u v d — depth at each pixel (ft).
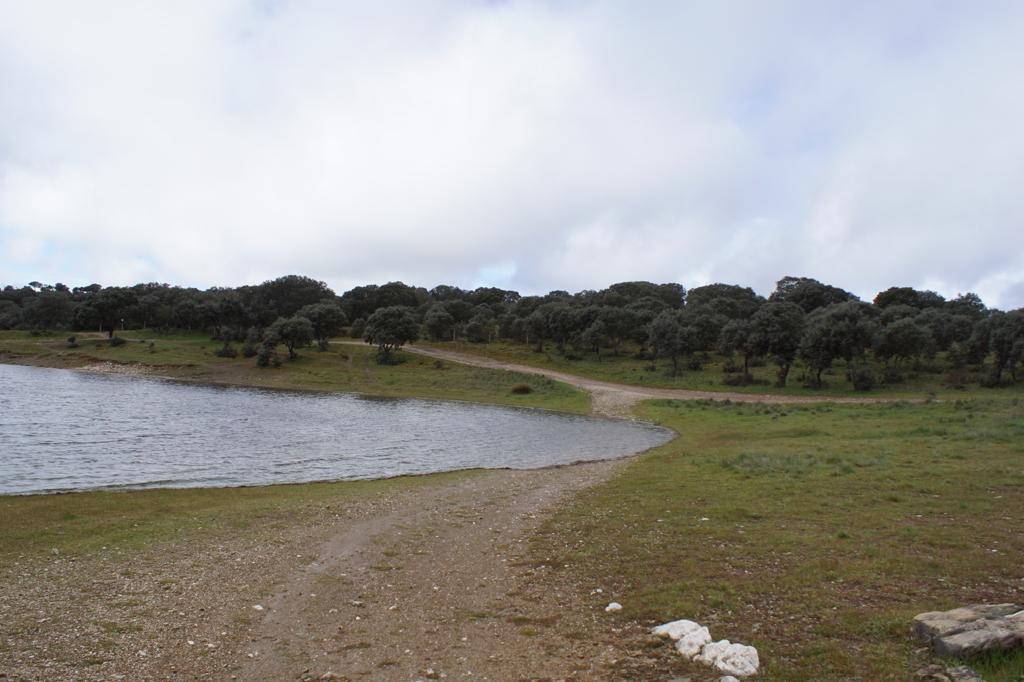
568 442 151.84
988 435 103.40
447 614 39.29
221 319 488.44
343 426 180.86
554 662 30.94
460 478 99.50
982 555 42.50
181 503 78.48
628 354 409.69
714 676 27.53
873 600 35.17
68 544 57.26
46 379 310.65
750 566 43.42
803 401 226.79
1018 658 25.30
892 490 65.87
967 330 308.40
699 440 142.72
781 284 603.67
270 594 43.83
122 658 32.96
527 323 444.55
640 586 41.68
